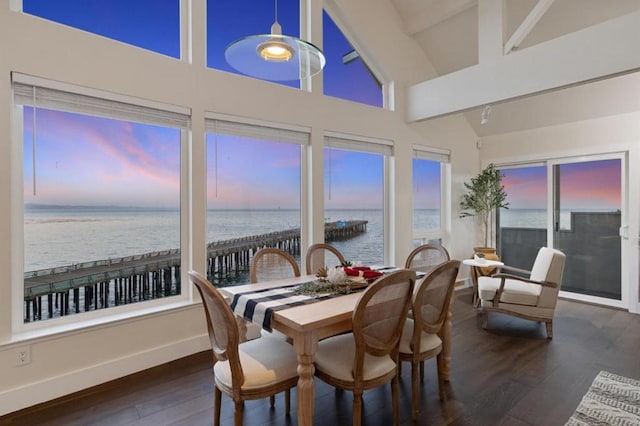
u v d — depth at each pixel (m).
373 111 4.18
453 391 2.37
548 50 3.15
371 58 4.26
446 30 4.34
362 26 4.06
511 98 3.46
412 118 4.41
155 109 2.78
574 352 2.99
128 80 2.62
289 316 1.77
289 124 3.51
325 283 2.43
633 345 3.13
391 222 4.42
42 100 2.32
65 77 2.37
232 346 1.64
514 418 2.06
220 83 3.09
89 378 2.43
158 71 2.77
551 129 4.79
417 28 4.37
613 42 2.77
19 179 2.33
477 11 3.96
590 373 2.60
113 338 2.55
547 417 2.06
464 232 5.35
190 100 2.93
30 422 2.05
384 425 2.01
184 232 3.01
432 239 5.05
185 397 2.30
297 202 3.72
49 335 2.29
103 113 2.55
